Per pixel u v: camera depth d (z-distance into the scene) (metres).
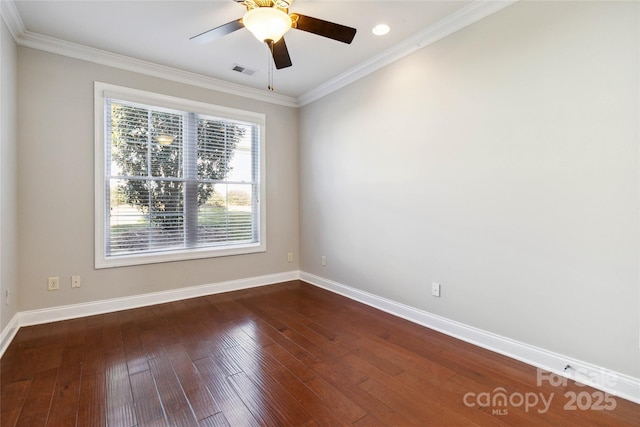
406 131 2.96
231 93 3.90
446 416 1.65
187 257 3.62
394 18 2.50
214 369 2.11
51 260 2.88
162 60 3.22
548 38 2.02
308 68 3.41
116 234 3.26
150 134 3.43
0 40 2.27
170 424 1.60
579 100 1.90
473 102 2.42
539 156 2.07
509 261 2.24
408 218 2.96
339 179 3.77
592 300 1.88
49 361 2.20
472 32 2.41
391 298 3.17
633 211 1.73
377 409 1.71
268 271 4.26
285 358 2.26
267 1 1.99
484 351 2.35
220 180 3.91
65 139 2.93
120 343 2.48
